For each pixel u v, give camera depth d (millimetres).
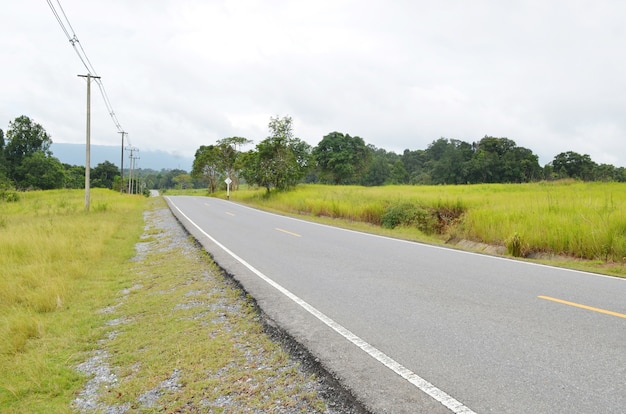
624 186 25484
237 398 3389
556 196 17859
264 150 37656
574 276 7082
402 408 2973
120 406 3496
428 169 110500
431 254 9477
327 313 5176
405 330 4500
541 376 3363
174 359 4266
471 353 3854
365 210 19312
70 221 16844
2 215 20312
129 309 6164
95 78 24312
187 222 17984
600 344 4008
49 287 6965
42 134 89938
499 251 11117
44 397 3777
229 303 5973
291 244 11203
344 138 76250
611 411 2832
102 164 121000
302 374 3674
